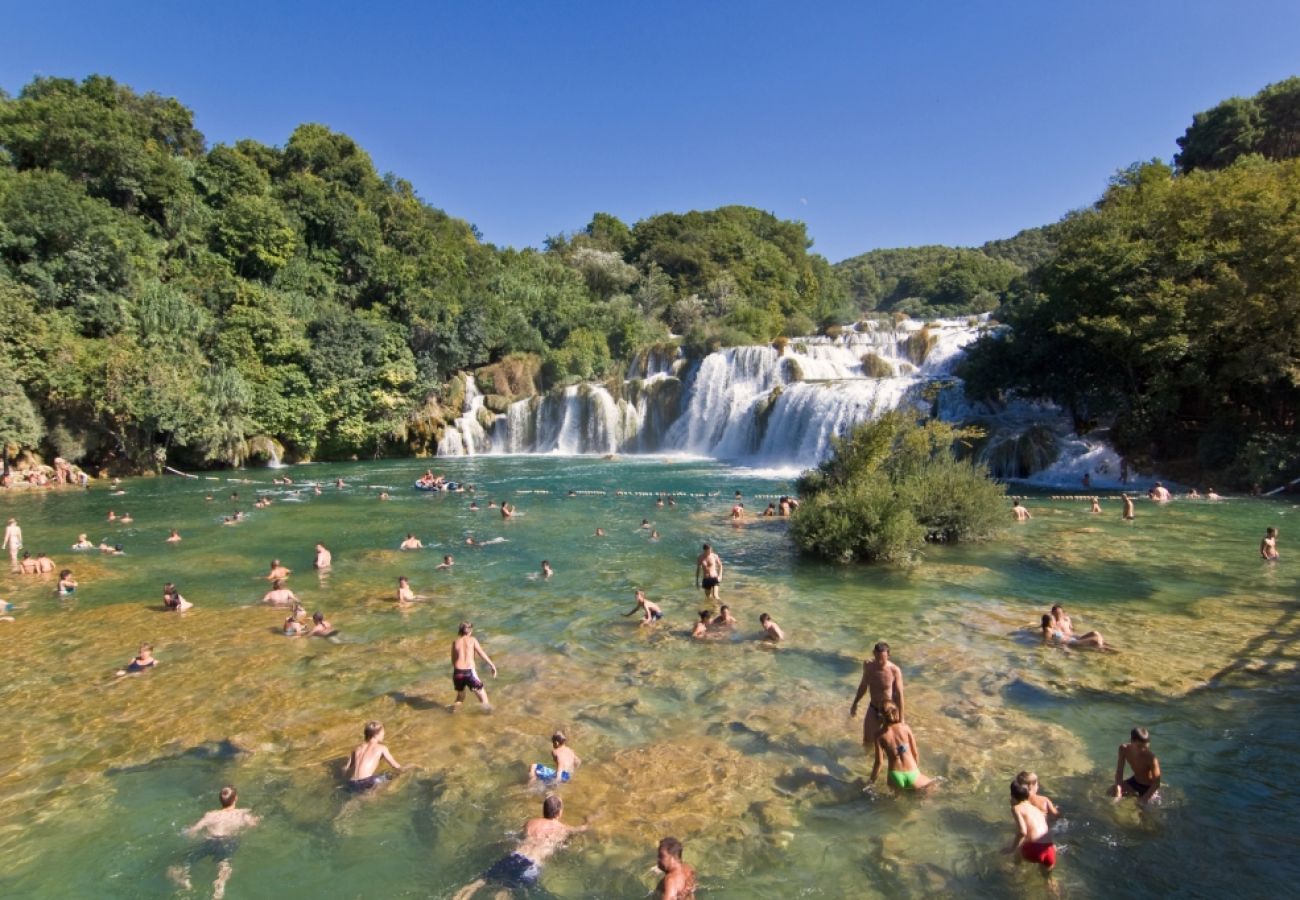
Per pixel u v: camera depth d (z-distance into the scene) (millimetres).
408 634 15367
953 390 41719
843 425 43406
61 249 44844
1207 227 31797
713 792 8812
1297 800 8281
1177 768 9031
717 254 99375
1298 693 11172
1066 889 6887
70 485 40031
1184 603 16094
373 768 9336
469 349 62969
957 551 21750
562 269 87562
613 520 28844
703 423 54031
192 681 12820
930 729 10258
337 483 41188
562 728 10688
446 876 7398
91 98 66250
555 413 58344
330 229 64875
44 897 7152
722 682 12383
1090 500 29453
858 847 7664
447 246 79938
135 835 8211
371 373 55312
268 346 51094
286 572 20078
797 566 20750
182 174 60406
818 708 11180
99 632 15750
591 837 7941
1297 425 31016
